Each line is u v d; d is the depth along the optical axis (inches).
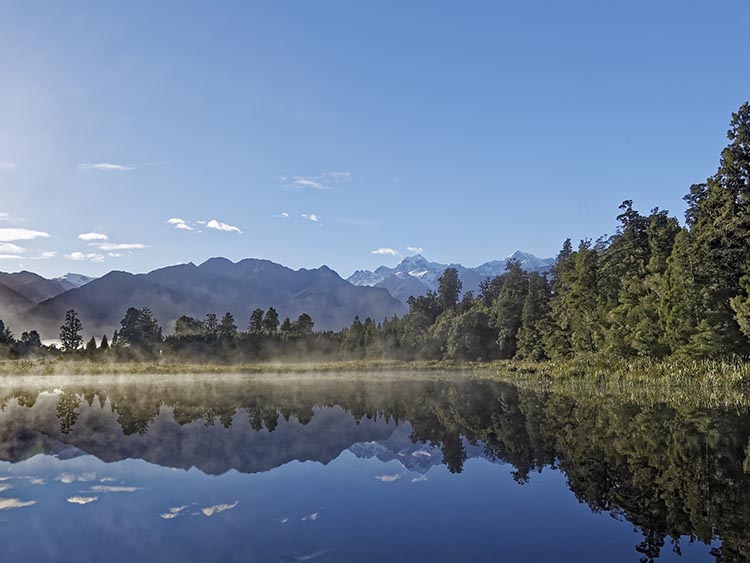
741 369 1610.5
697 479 581.3
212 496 529.0
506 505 503.2
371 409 1371.8
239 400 1638.8
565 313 2947.8
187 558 370.0
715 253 1760.6
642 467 647.1
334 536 415.5
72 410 1359.5
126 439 880.9
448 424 1082.1
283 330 6476.4
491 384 2358.5
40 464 681.6
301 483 586.9
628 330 2217.0
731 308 1768.0
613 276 2603.3
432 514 473.4
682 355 1827.0
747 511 471.5
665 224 2733.8
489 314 4557.1
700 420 1020.5
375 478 612.1
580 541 404.8
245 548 389.1
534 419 1119.6
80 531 424.5
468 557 373.7
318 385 2415.1
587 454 735.7
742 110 1764.3
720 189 1788.9
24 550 384.5
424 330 5280.5
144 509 485.1
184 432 962.7
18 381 2923.2
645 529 431.5
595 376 2074.3
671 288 2025.1
